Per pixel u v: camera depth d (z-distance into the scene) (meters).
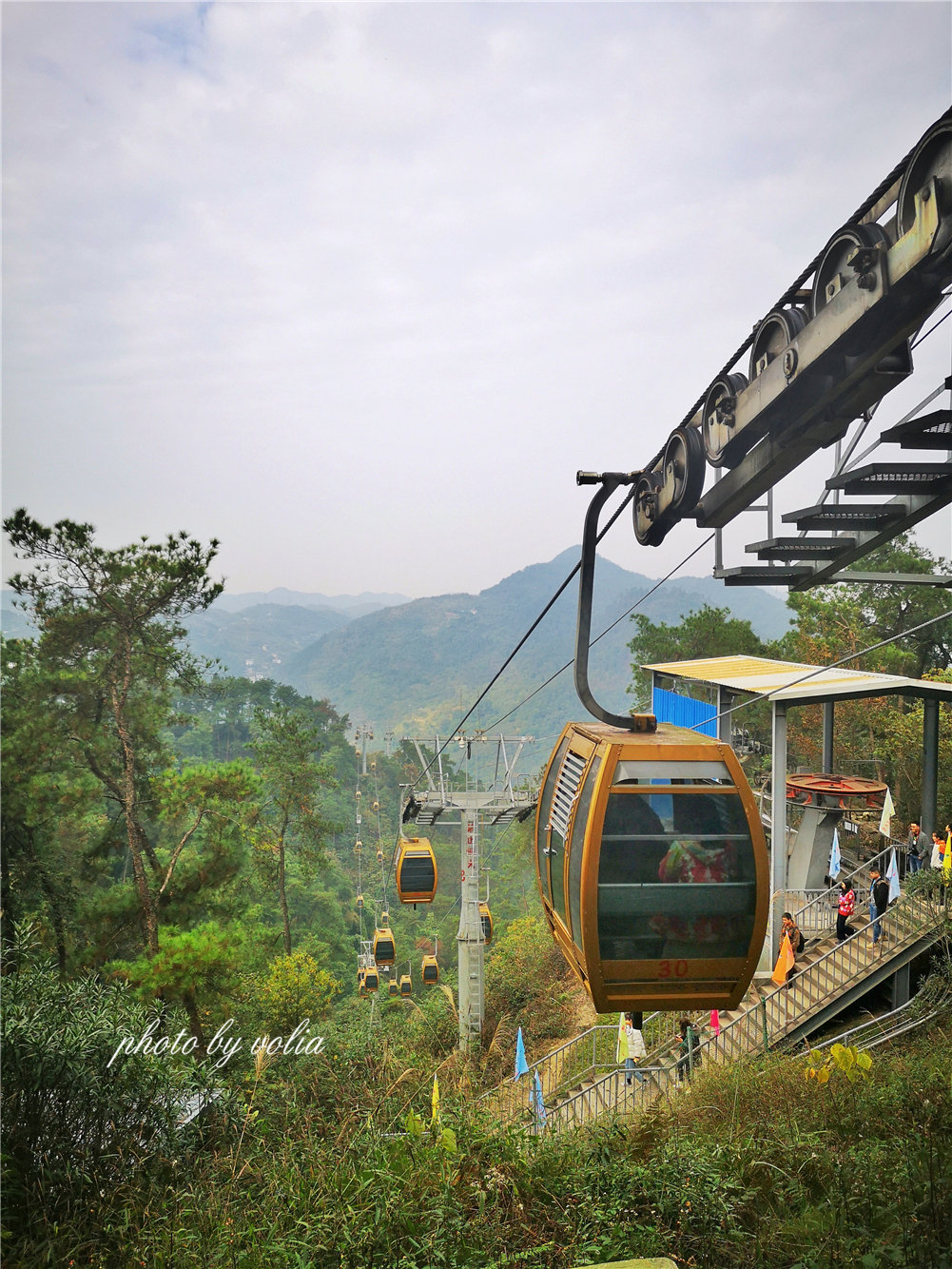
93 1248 6.39
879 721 29.64
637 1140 7.11
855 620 37.00
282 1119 9.45
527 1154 6.77
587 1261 5.23
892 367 4.79
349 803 91.06
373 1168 6.31
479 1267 5.17
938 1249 4.93
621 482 6.24
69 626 21.42
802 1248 5.43
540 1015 21.77
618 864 5.12
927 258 3.86
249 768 23.38
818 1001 14.05
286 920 38.56
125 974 17.05
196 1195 7.00
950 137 3.71
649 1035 15.87
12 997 8.61
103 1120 7.96
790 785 19.03
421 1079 10.62
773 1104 8.62
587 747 5.81
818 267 4.78
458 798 23.11
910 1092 8.17
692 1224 5.68
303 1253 5.47
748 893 5.14
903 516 7.26
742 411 5.74
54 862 22.59
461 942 21.31
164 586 21.91
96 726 21.64
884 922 15.07
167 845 39.81
